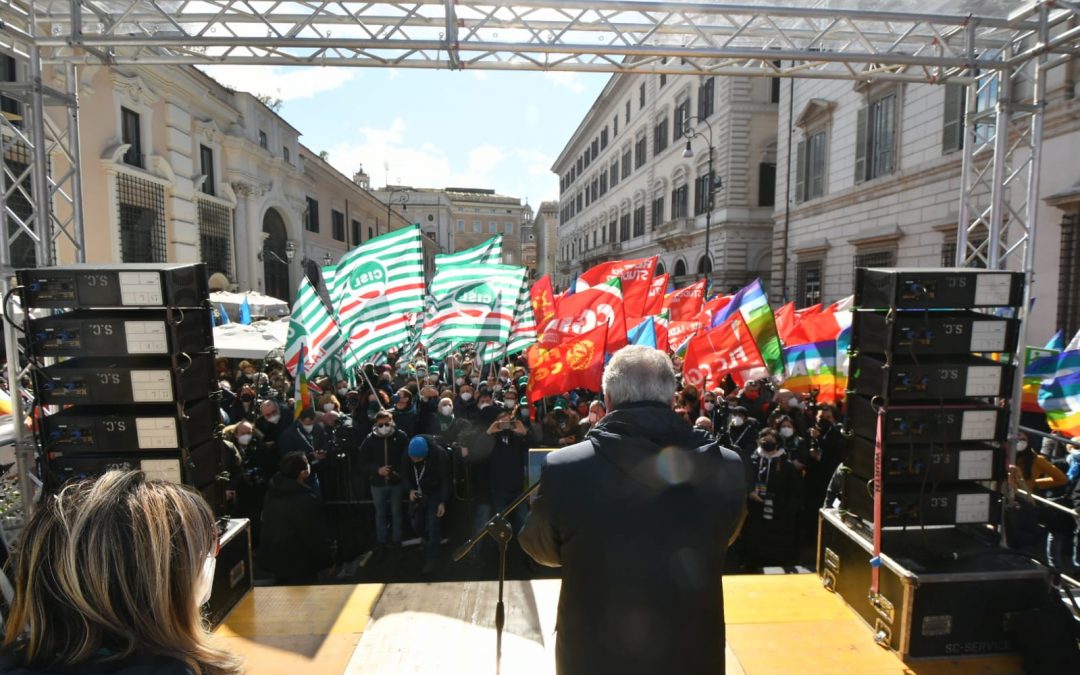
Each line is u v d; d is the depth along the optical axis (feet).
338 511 21.59
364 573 18.62
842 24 17.57
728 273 90.58
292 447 20.57
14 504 13.96
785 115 75.46
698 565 5.59
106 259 44.32
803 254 69.97
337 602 12.09
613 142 147.43
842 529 11.93
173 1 15.85
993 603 10.14
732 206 89.66
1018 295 10.80
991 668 9.94
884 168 55.47
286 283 84.23
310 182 94.07
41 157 15.35
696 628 5.54
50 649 3.31
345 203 115.24
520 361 41.88
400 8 16.53
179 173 53.78
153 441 10.69
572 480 5.76
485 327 27.68
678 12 15.99
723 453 6.06
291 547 16.47
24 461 13.42
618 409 6.16
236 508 19.56
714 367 26.58
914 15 15.40
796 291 71.51
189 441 10.93
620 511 5.60
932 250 48.62
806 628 11.09
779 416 20.67
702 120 90.63
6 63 35.37
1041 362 21.39
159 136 51.78
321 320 25.84
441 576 18.37
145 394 10.57
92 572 3.29
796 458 19.93
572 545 5.75
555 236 294.25
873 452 11.28
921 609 9.99
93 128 43.32
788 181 73.00
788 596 12.25
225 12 16.26
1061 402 17.08
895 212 53.47
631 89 133.59
